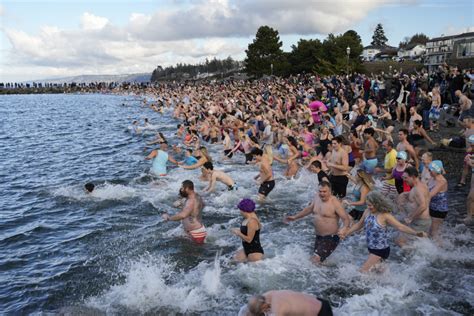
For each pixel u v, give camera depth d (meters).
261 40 97.88
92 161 19.66
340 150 10.49
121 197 12.98
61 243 9.62
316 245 7.79
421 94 19.16
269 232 9.70
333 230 7.64
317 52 83.62
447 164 14.01
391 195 10.55
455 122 19.30
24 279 7.91
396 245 8.45
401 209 9.14
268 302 4.80
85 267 8.30
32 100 101.31
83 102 85.94
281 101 29.55
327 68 70.56
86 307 6.80
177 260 8.41
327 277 7.33
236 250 8.79
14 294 7.36
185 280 7.54
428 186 8.75
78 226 10.68
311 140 17.16
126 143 25.50
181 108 42.38
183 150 21.77
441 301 6.45
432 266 7.55
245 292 6.98
